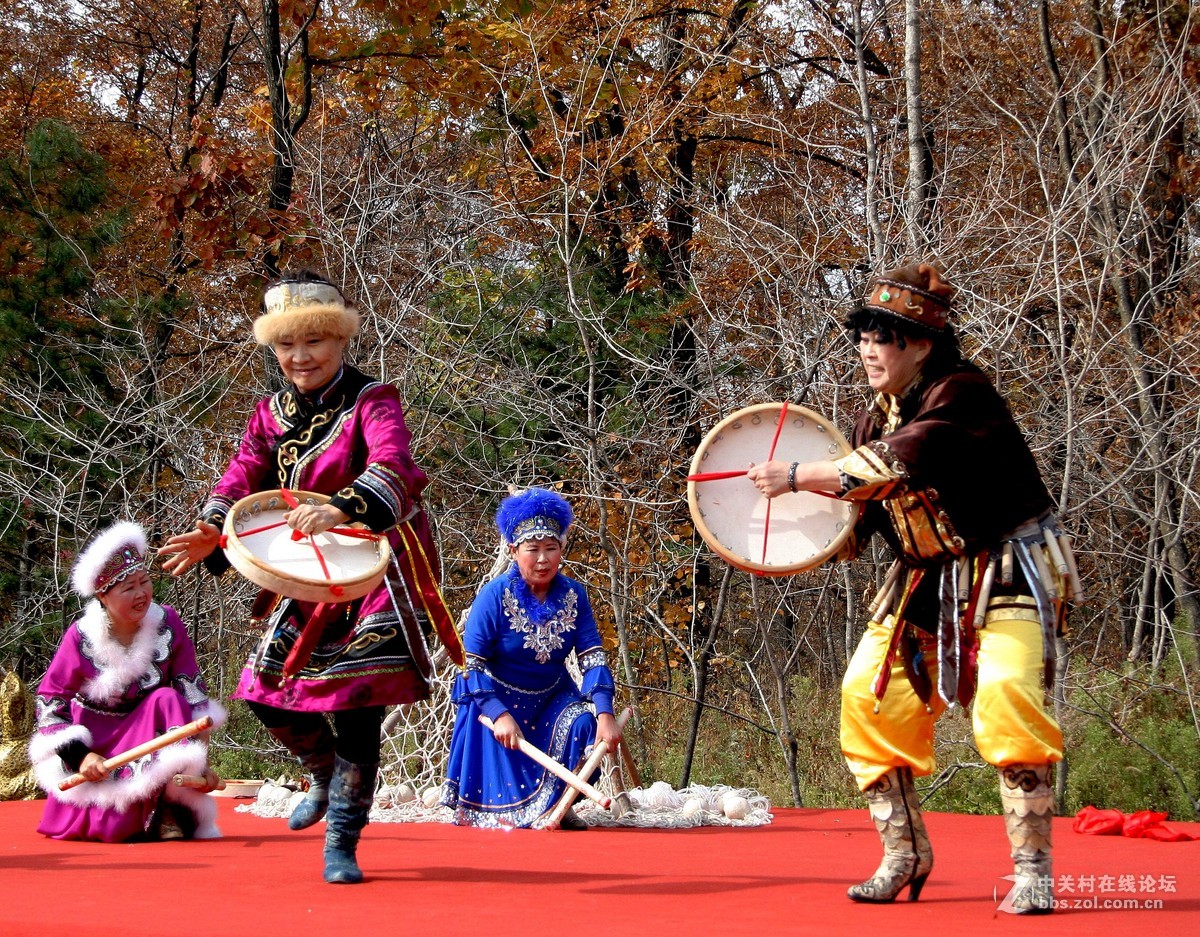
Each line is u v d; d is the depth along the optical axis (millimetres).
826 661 13977
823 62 18391
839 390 10672
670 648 14391
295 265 15836
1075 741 10266
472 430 12688
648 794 9109
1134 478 11531
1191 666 10922
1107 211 10992
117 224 17516
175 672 7684
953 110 14422
